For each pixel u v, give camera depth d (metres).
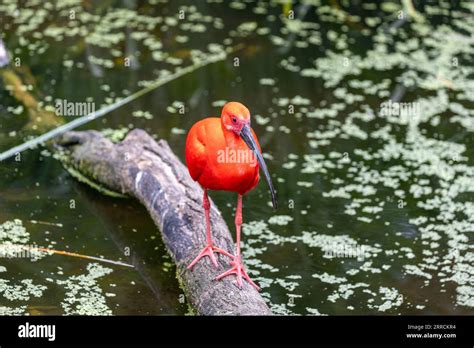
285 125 13.31
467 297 9.61
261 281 9.84
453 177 12.03
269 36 16.14
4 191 11.30
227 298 8.71
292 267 10.12
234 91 14.27
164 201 10.45
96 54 15.07
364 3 17.55
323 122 13.45
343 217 11.12
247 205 11.35
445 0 17.64
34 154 12.18
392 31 16.52
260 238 10.66
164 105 13.75
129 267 10.02
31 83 13.98
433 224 10.98
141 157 11.20
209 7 17.17
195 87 14.37
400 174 12.09
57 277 9.70
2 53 14.12
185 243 9.73
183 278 9.48
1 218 10.70
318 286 9.79
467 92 14.43
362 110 13.84
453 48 15.89
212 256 9.20
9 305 9.10
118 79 14.37
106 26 16.08
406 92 14.38
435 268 10.13
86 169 11.55
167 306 9.30
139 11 16.81
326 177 12.01
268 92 14.29
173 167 10.98
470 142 12.95
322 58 15.45
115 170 11.27
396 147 12.80
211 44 15.70
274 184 11.80
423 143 12.91
